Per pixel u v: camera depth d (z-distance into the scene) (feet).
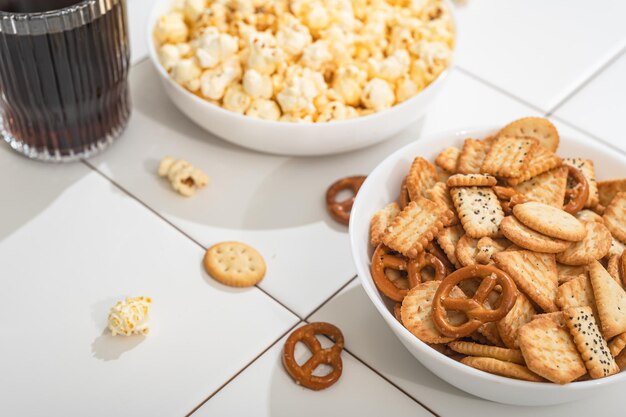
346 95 2.41
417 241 2.02
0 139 2.50
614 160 2.22
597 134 2.65
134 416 1.98
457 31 2.59
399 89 2.43
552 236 1.98
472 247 2.04
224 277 2.20
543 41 2.94
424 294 1.97
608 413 2.03
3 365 2.05
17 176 2.42
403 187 2.18
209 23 2.46
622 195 2.16
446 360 1.85
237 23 2.45
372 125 2.37
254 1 2.48
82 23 2.21
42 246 2.27
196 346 2.10
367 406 2.02
